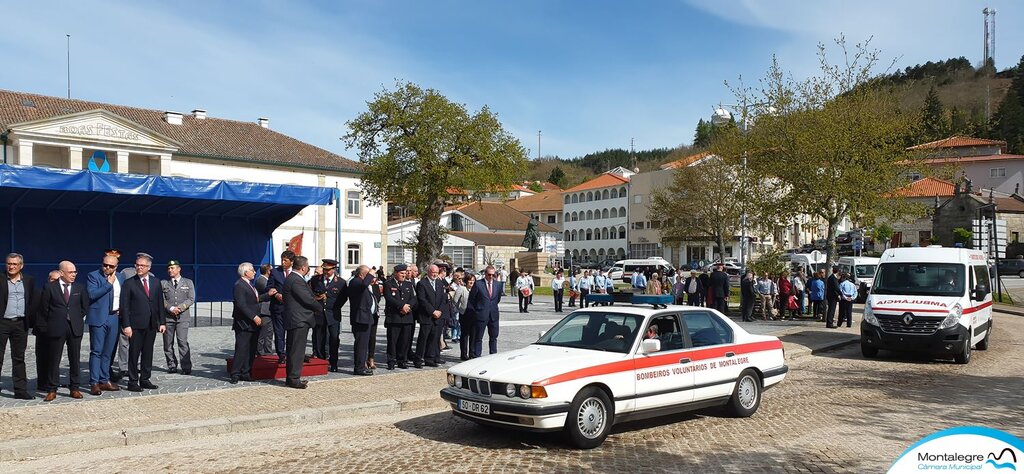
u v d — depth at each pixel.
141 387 10.92
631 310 9.06
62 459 7.51
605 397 8.01
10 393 10.34
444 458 7.48
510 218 90.94
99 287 10.49
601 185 92.88
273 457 7.54
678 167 63.00
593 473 6.91
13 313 9.75
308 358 12.62
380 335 18.38
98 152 39.50
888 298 15.95
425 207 36.72
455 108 35.12
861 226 26.81
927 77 152.50
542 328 20.73
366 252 50.50
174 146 41.59
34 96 41.50
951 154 28.47
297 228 47.00
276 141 48.97
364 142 36.12
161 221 22.00
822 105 25.91
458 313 16.84
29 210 19.75
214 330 19.22
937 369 14.50
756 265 26.27
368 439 8.38
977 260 17.55
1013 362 15.52
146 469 7.09
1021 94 114.12
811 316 26.25
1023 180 77.12
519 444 8.09
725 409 9.53
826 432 8.61
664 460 7.38
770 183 27.72
